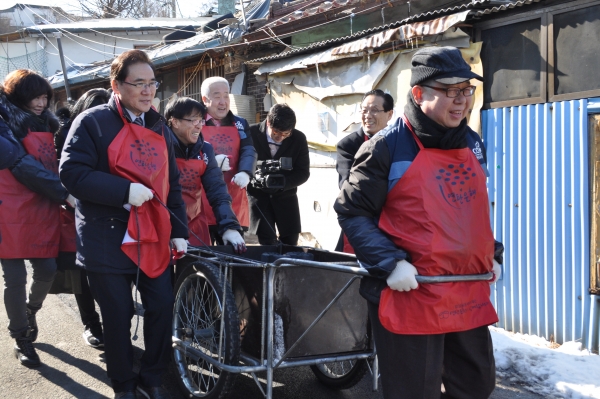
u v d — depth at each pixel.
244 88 8.84
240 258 3.35
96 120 3.22
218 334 3.44
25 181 3.96
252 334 3.31
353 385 3.71
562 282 4.77
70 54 19.14
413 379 2.50
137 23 18.80
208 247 3.86
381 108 4.08
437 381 2.53
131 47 18.94
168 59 9.57
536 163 4.91
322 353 3.32
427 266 2.46
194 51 9.05
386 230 2.54
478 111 5.25
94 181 3.12
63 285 4.53
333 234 7.19
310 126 7.27
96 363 4.22
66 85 12.16
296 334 3.21
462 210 2.51
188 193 4.20
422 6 6.62
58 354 4.38
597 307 4.56
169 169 3.56
